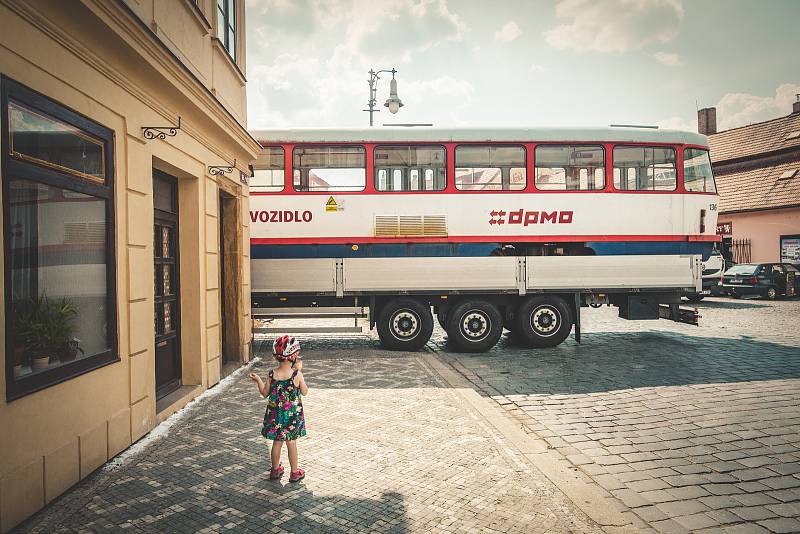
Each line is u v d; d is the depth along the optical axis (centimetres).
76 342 455
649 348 1129
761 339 1225
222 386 780
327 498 414
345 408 667
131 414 533
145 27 514
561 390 791
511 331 1214
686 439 577
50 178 419
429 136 1130
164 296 689
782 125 3078
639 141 1162
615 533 370
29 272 404
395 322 1112
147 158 582
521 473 469
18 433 370
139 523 371
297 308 1097
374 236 1122
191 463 484
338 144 1123
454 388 770
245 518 380
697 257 1150
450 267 1098
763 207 2848
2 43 362
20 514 369
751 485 459
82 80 460
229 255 946
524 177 1139
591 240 1145
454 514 392
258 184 1120
